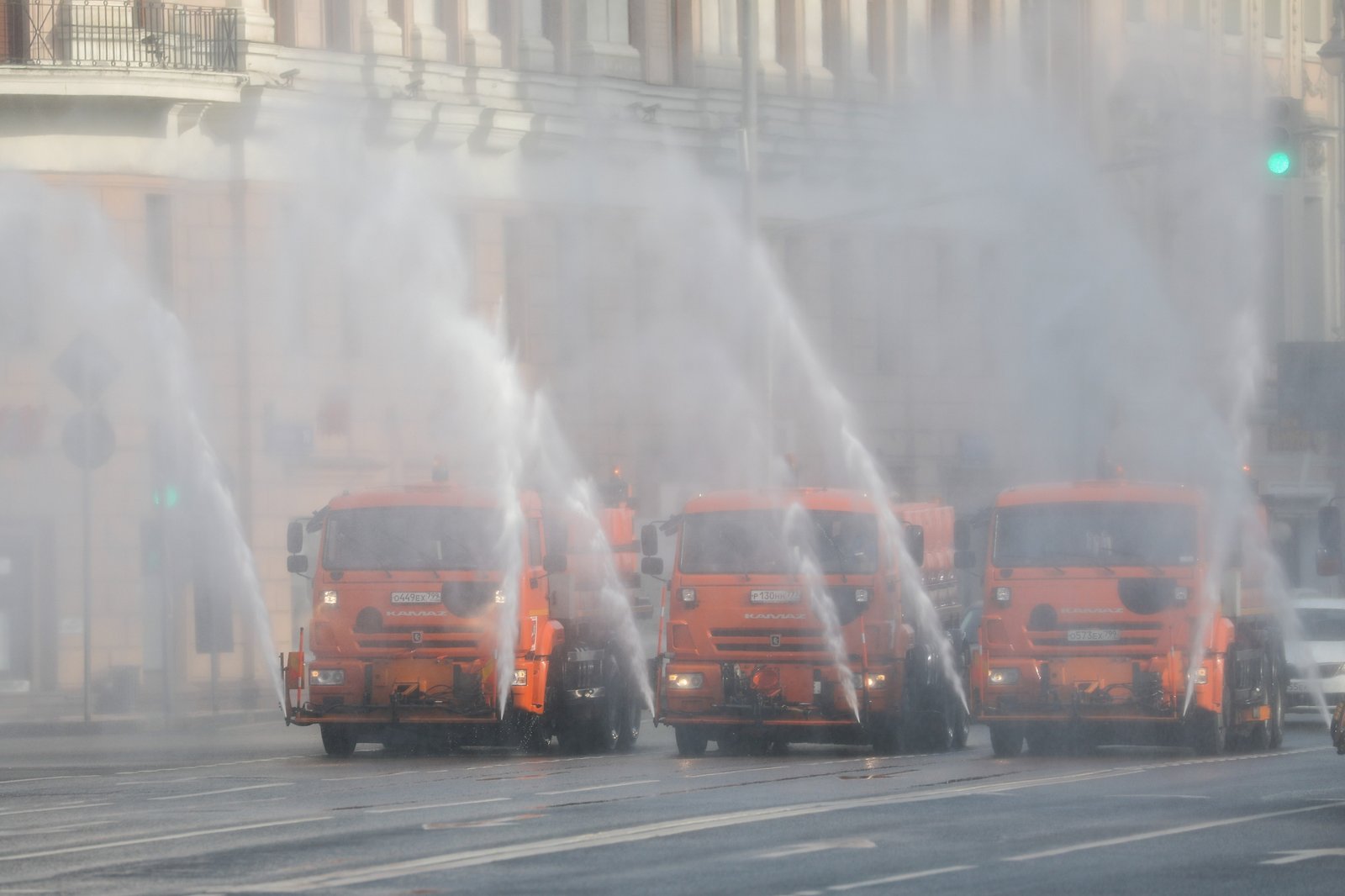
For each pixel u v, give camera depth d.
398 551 73.88
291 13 114.31
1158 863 42.84
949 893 38.75
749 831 47.84
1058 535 73.81
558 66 125.06
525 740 78.44
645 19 129.00
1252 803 54.62
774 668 74.31
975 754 76.00
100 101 106.69
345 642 73.56
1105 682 73.12
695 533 75.38
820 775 63.94
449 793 57.69
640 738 88.50
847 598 74.38
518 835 47.19
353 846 45.28
